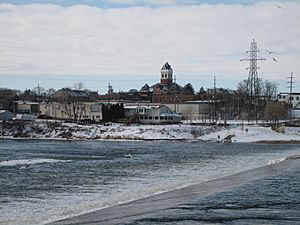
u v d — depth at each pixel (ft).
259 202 131.03
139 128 498.28
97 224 104.88
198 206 124.98
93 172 210.38
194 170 223.30
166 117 606.14
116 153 321.11
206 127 500.33
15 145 394.73
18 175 196.13
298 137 475.72
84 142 441.27
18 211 121.19
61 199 139.23
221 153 329.31
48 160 263.08
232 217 110.73
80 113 609.83
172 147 387.34
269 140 458.09
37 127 499.51
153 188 161.68
